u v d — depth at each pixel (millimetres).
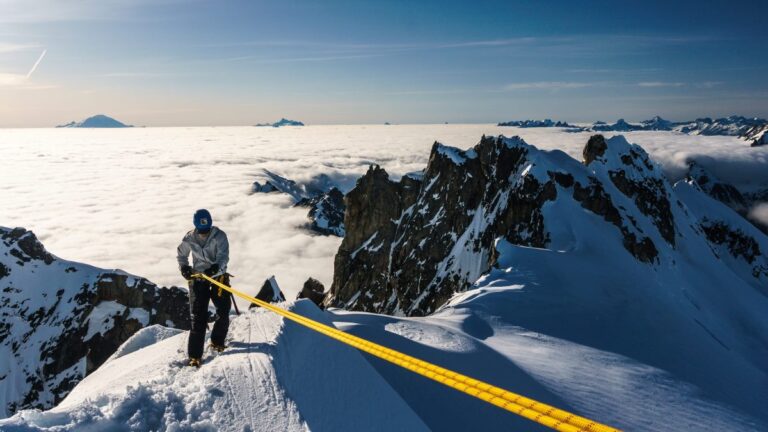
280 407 3781
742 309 30578
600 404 7895
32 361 70062
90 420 3576
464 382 2639
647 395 8742
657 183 39656
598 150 38156
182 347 6418
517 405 2373
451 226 43656
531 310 13562
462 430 5406
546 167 31984
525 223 29922
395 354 3158
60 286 77312
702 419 8289
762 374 15031
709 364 13180
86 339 70062
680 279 29406
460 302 14547
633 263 24500
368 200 54406
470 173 44438
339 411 3855
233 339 5895
